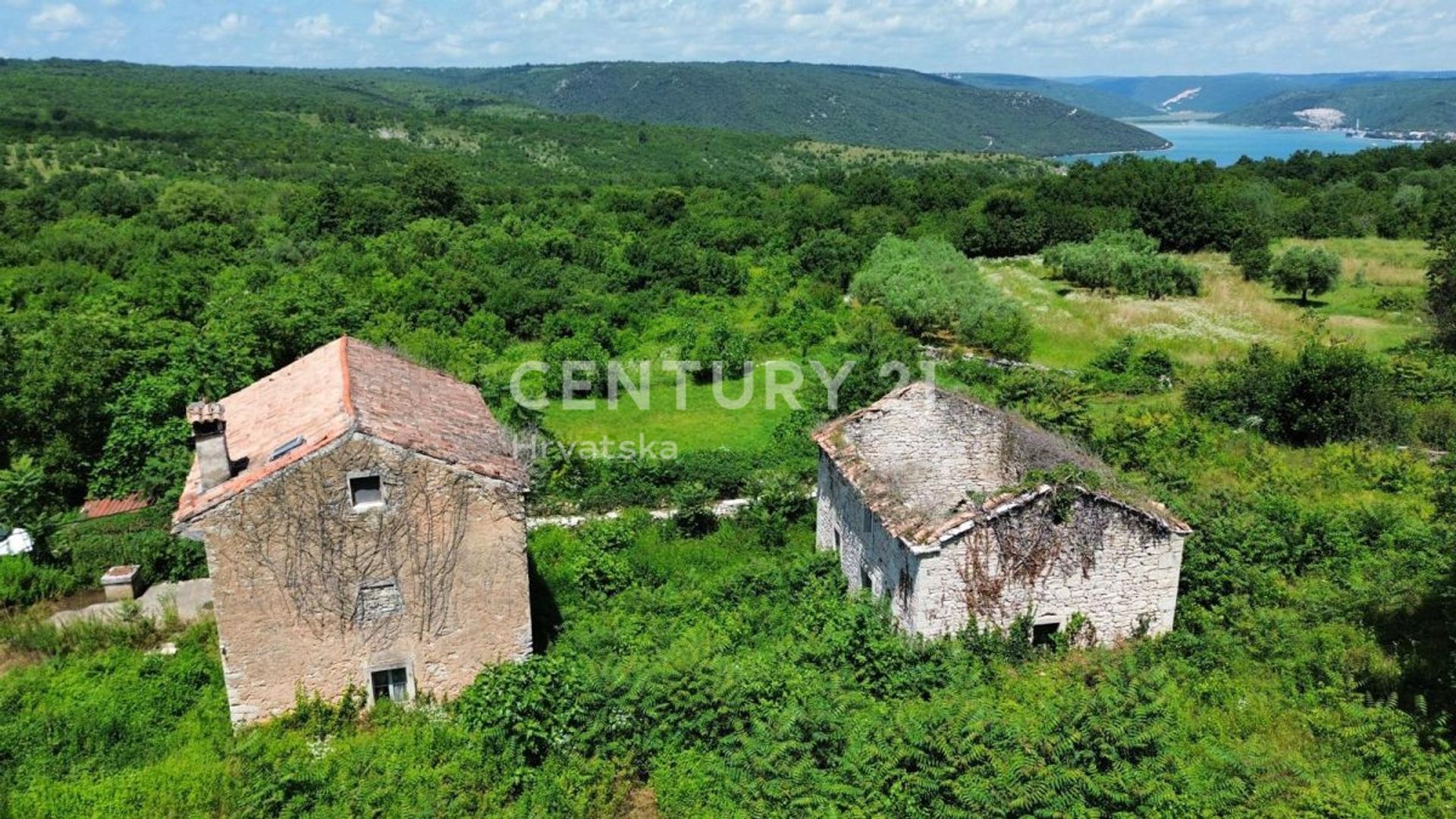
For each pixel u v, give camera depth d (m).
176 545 20.06
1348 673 15.40
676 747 13.76
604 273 52.50
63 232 51.50
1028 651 16.23
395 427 14.18
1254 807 12.17
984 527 15.75
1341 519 20.16
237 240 53.59
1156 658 16.06
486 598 14.74
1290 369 29.73
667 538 22.59
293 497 13.43
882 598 17.61
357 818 12.28
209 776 12.91
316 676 14.31
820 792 12.30
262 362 27.80
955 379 34.44
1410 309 45.44
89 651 16.62
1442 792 12.35
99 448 25.39
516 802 12.69
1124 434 27.22
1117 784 11.96
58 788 12.73
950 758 12.27
